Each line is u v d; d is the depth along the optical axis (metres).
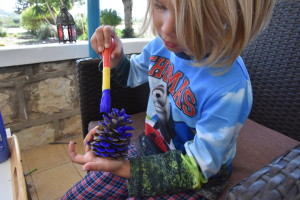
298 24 0.78
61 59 1.22
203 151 0.47
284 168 0.32
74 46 1.23
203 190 0.53
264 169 0.33
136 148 0.68
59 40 1.27
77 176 1.18
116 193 0.63
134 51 1.35
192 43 0.43
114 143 0.44
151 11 0.48
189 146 0.51
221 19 0.40
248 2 0.40
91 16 0.84
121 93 0.87
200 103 0.53
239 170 0.64
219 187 0.54
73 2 1.30
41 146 1.35
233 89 0.48
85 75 0.77
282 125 0.85
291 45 0.79
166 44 0.49
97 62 0.78
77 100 1.38
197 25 0.41
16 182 0.56
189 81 0.56
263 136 0.78
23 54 1.11
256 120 0.92
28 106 1.24
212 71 0.51
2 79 1.12
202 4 0.39
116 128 0.44
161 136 0.65
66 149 1.35
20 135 1.27
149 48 0.73
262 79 0.88
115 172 0.46
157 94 0.65
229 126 0.47
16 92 1.18
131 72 0.76
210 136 0.47
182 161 0.49
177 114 0.58
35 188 1.10
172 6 0.42
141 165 0.48
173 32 0.44
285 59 0.81
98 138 0.45
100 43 0.64
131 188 0.47
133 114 0.92
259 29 0.46
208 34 0.42
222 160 0.50
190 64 0.54
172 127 0.61
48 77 1.24
